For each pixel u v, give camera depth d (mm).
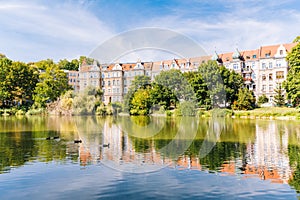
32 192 9383
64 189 9609
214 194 9078
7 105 62906
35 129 27734
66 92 52469
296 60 42250
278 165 12531
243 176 10891
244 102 51531
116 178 10633
